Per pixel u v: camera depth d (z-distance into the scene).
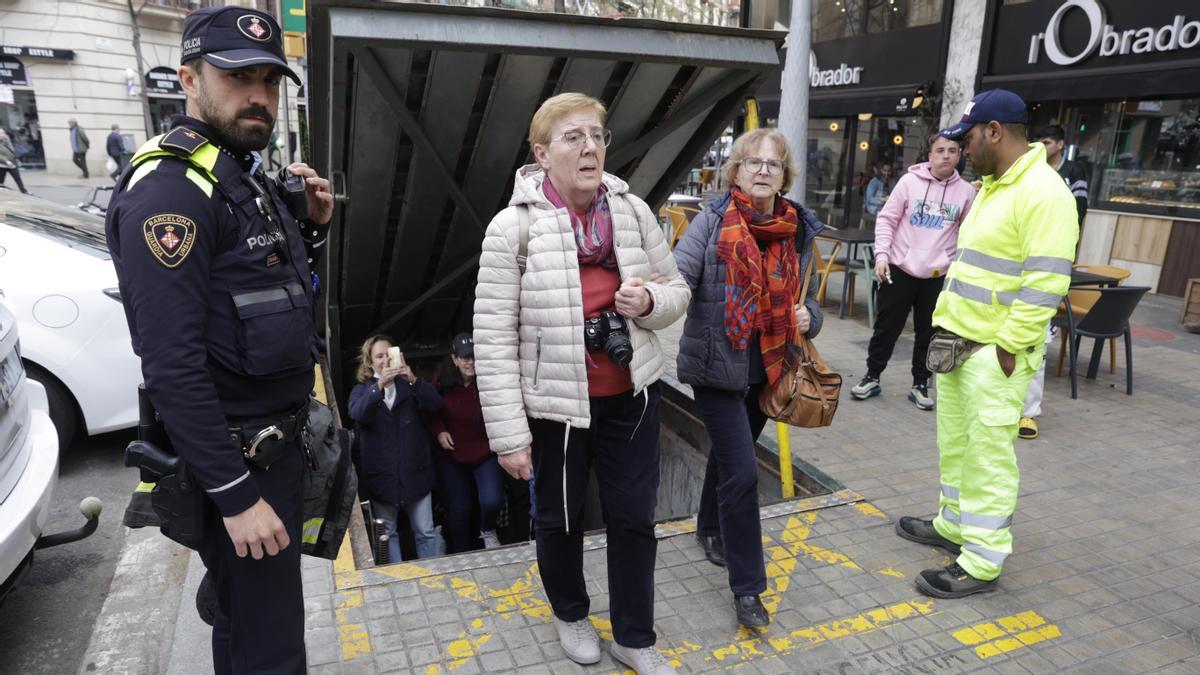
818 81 13.30
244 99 1.71
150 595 3.37
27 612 3.28
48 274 4.38
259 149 1.81
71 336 4.38
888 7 11.80
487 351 2.23
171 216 1.58
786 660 2.62
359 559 3.09
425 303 5.49
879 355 5.36
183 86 1.75
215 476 1.64
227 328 1.71
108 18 23.55
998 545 2.97
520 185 2.25
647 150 4.52
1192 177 8.58
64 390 4.45
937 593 2.99
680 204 10.99
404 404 4.40
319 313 5.15
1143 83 8.23
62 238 4.65
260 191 1.77
